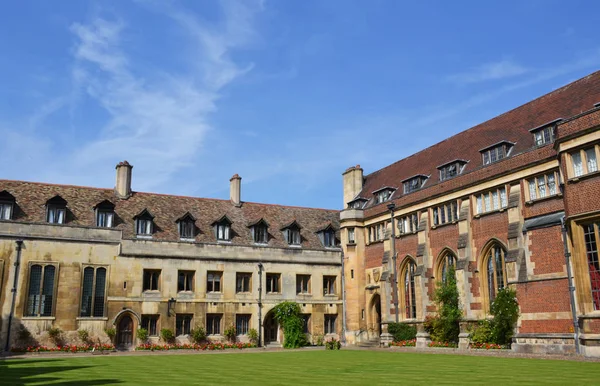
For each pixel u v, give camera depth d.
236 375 14.39
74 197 34.19
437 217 31.33
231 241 36.41
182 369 16.61
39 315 29.72
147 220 34.12
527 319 23.16
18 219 30.86
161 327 32.59
